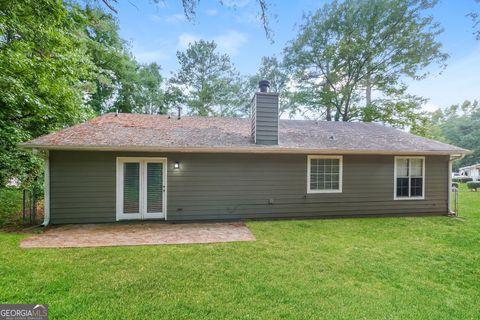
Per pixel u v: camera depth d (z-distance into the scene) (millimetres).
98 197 6289
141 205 6555
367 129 9633
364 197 7562
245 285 3125
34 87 6762
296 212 7219
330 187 7430
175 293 2904
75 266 3566
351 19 15547
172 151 6480
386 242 4957
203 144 6461
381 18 14750
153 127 7500
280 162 7129
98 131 6664
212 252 4262
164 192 6629
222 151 6578
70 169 6137
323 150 6867
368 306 2729
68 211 6137
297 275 3436
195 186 6738
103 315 2453
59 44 6676
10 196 8164
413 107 15680
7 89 5996
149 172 6574
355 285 3199
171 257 4000
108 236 5137
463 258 4172
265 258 4031
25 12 5469
